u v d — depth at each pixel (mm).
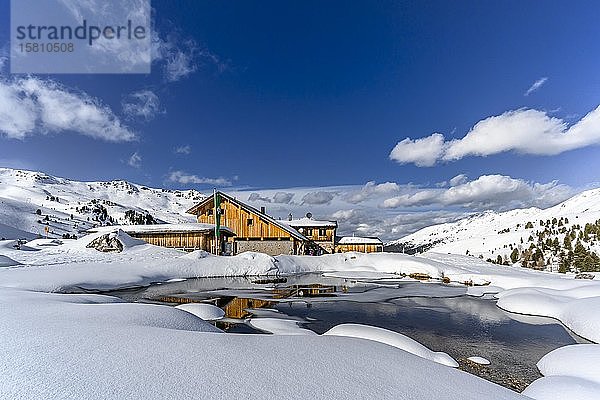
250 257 21172
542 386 4812
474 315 10383
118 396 2719
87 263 15805
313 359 3924
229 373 3305
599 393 4309
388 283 17734
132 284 14734
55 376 3035
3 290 7965
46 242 27625
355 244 43844
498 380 5641
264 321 9055
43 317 5121
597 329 7828
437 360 6434
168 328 5324
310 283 17406
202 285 15922
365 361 4031
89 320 5109
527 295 11672
